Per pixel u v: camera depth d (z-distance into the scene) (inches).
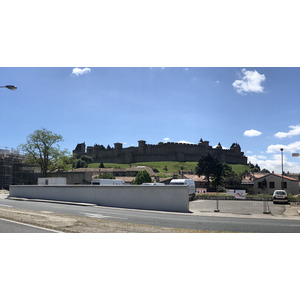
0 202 1206.9
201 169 4087.1
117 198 1154.7
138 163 7411.4
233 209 1176.2
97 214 811.4
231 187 3147.1
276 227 625.9
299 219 839.1
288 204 1413.6
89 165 7332.7
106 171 4539.9
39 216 629.3
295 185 2805.1
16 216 611.8
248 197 1668.3
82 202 1250.6
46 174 3061.0
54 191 1370.6
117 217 754.2
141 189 1104.2
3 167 2706.7
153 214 895.1
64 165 3097.9
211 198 1731.1
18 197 1573.6
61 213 759.1
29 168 3169.3
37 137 2987.2
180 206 1028.5
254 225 653.9
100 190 1205.7
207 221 722.2
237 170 7263.8
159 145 7765.8
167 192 1054.4
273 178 2898.6
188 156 7736.2
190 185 1632.6
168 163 7224.4
